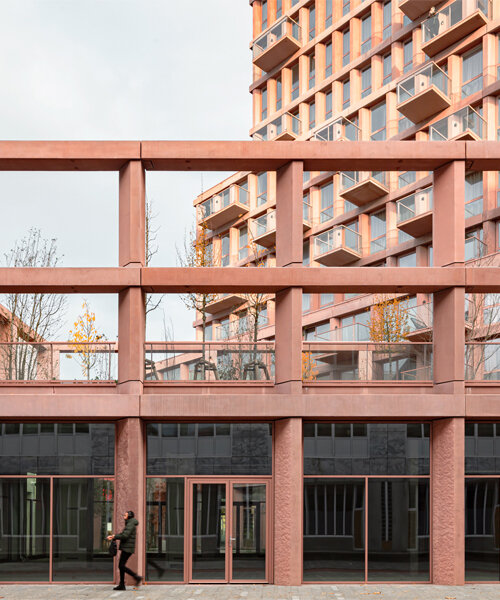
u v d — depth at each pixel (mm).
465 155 18969
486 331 30641
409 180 39719
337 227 41719
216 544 18609
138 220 19172
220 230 52812
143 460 18812
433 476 18719
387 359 19453
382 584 18250
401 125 40719
